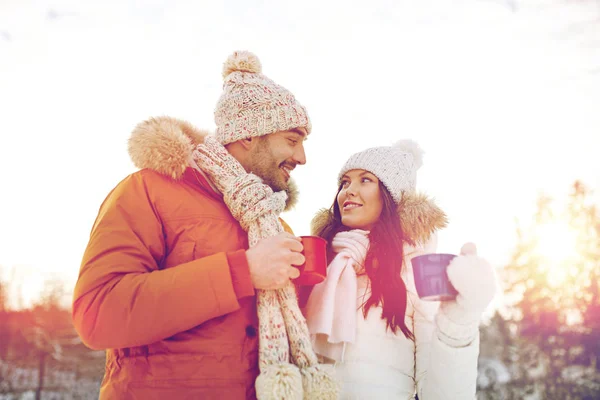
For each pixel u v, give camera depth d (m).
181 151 1.72
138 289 1.42
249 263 1.49
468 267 1.43
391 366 1.81
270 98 1.88
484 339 9.98
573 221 10.04
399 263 1.94
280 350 1.51
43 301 12.55
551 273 9.97
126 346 1.41
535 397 9.16
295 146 1.95
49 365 11.78
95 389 11.74
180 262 1.59
